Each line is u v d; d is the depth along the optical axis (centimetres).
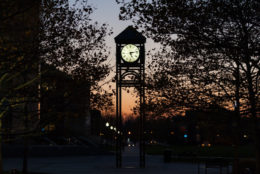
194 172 2648
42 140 5091
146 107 1911
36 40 1636
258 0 1549
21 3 1323
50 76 1769
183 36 1723
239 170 1967
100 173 2578
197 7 1634
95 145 6531
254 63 1627
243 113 1780
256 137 1758
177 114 1934
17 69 1562
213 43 1658
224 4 1573
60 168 3028
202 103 1830
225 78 1808
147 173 2567
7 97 1678
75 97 1703
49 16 1762
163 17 1642
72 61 1802
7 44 1458
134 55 2997
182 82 1864
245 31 1616
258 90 1781
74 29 1820
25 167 2452
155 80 1867
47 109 1650
